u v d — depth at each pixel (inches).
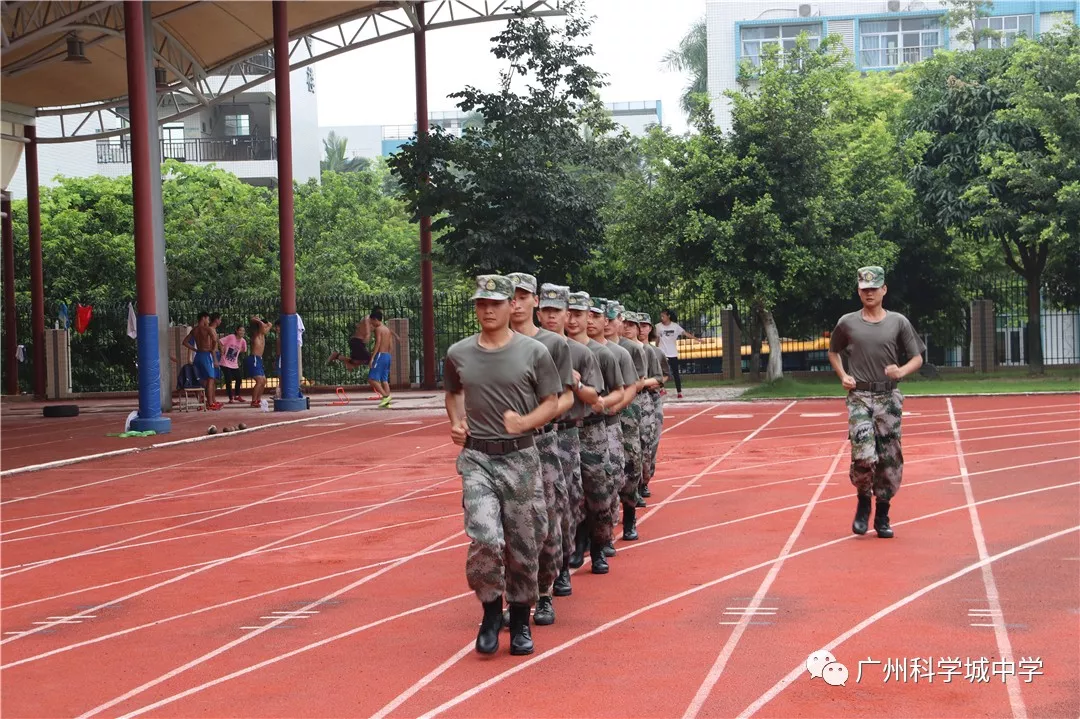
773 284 1002.7
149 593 310.2
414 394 1144.8
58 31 1050.1
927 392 944.9
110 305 1366.9
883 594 276.8
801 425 716.0
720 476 499.2
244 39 1255.5
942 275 1227.2
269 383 1328.7
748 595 280.7
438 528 394.3
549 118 1026.1
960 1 1585.9
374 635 257.0
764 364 1316.4
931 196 1141.1
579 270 1066.1
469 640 250.1
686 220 1013.2
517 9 1043.9
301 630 263.9
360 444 689.6
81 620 282.2
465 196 1018.7
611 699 205.8
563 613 270.4
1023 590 276.7
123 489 527.5
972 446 580.7
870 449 346.6
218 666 237.1
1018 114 1089.4
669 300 1232.8
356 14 1202.0
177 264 1473.9
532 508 240.2
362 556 350.3
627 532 362.3
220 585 316.8
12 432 856.9
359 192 1815.9
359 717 201.5
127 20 773.3
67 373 1316.4
